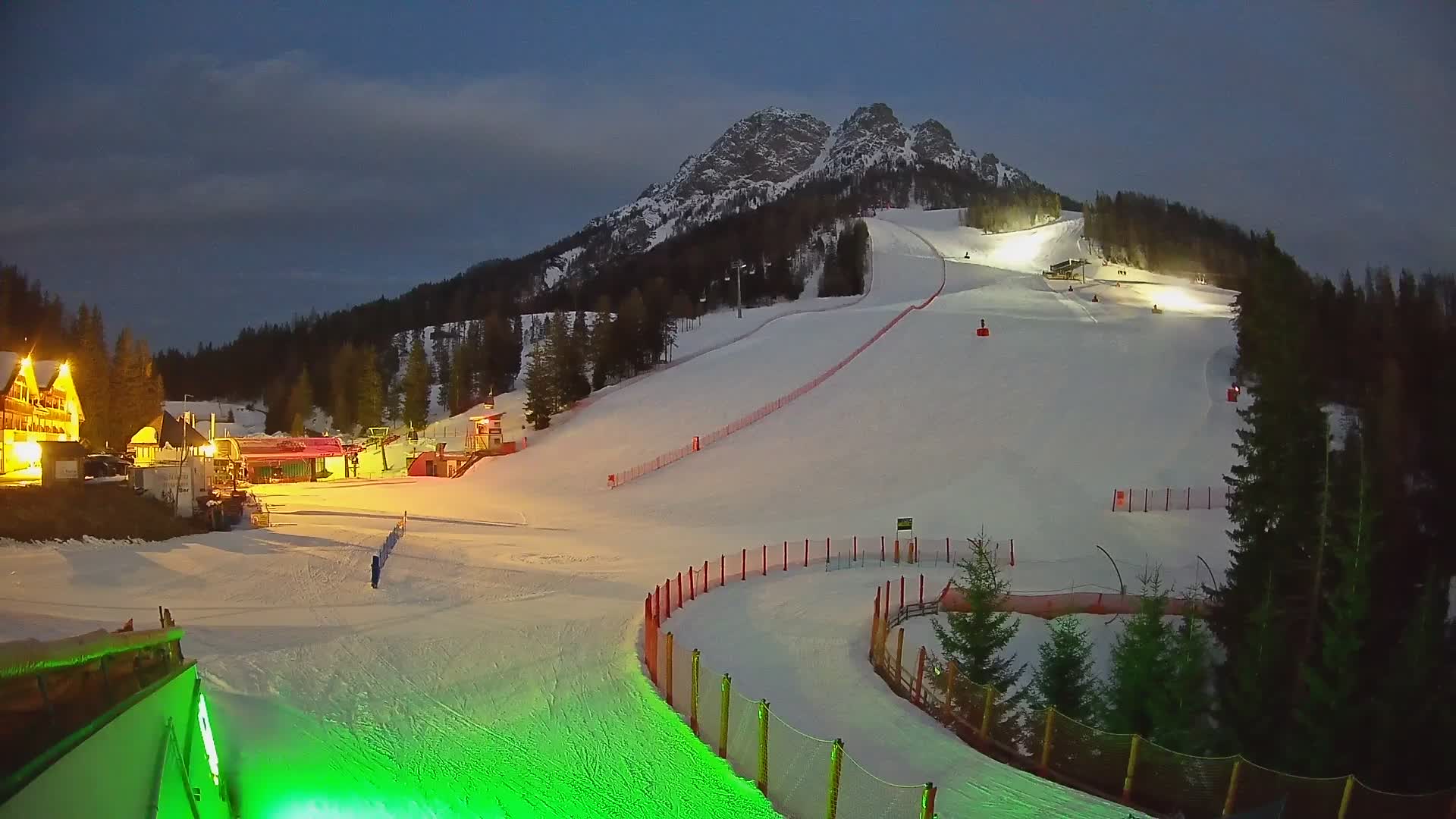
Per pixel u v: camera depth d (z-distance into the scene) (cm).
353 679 2266
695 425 8075
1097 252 18150
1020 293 12762
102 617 2648
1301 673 2320
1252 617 2572
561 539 4806
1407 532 2994
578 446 8088
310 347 17062
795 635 3000
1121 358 8506
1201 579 4181
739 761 1811
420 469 8138
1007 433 6819
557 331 11731
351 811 1491
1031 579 4156
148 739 1062
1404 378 4459
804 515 5638
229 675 2188
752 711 2123
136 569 3228
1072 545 4822
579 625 2975
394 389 12538
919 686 2316
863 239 17888
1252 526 3130
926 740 1989
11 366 5178
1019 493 5747
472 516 5534
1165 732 2294
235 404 16362
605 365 10925
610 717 2064
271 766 1642
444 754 1805
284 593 3172
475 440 8812
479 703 2139
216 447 7112
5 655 740
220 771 1502
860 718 2138
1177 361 8288
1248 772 1581
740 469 6688
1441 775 2002
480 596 3366
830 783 1534
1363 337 5544
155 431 6531
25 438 5272
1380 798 1500
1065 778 1797
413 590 3362
